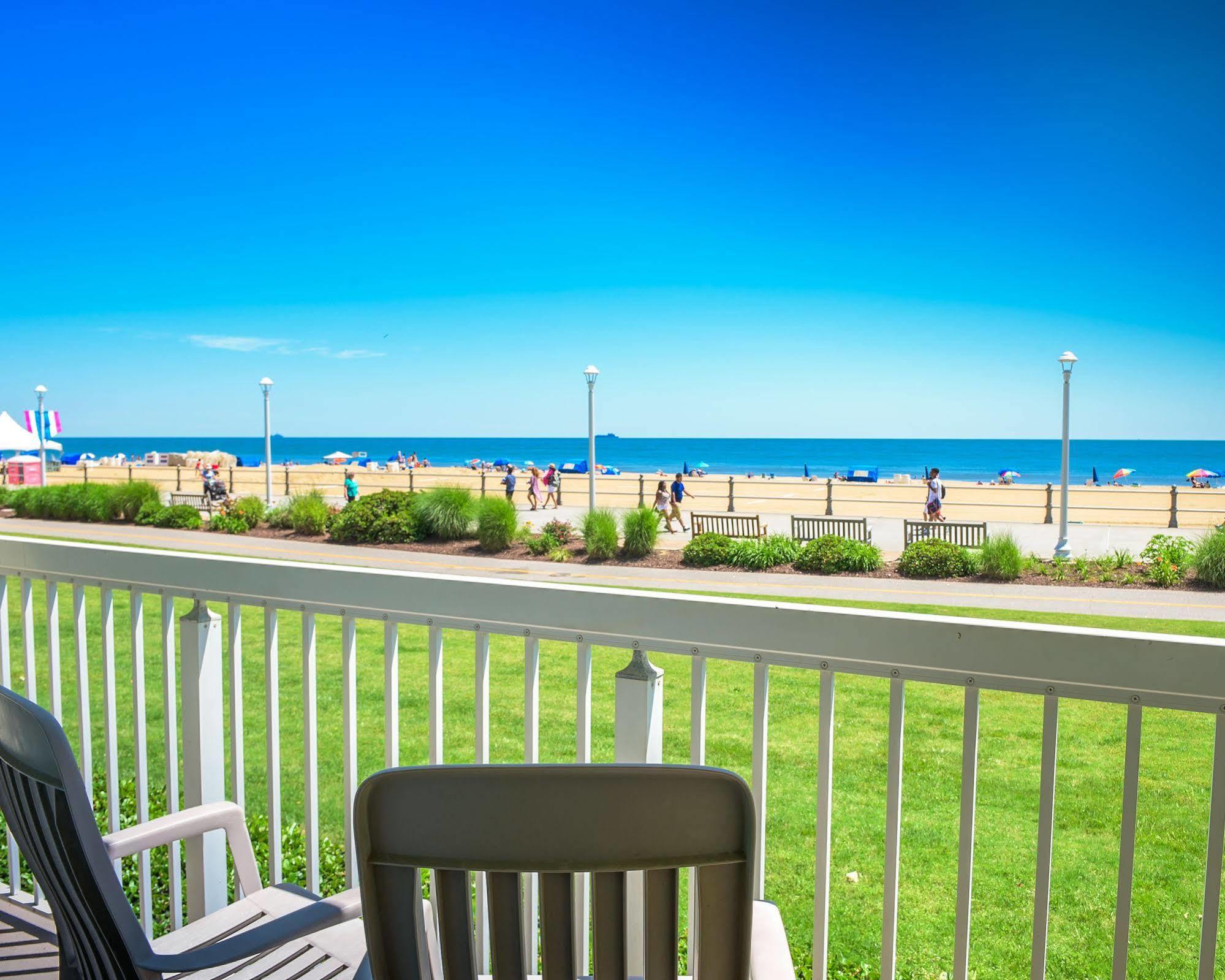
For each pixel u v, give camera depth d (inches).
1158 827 177.5
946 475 3801.7
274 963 60.8
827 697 58.8
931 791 197.2
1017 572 584.4
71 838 44.5
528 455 5836.6
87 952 49.7
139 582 88.7
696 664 62.0
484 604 69.7
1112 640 50.7
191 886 85.4
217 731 84.5
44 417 1334.9
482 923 73.6
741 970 38.1
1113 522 1015.6
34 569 97.3
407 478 2028.8
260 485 1743.4
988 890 148.6
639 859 37.4
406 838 38.2
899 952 126.6
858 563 624.4
